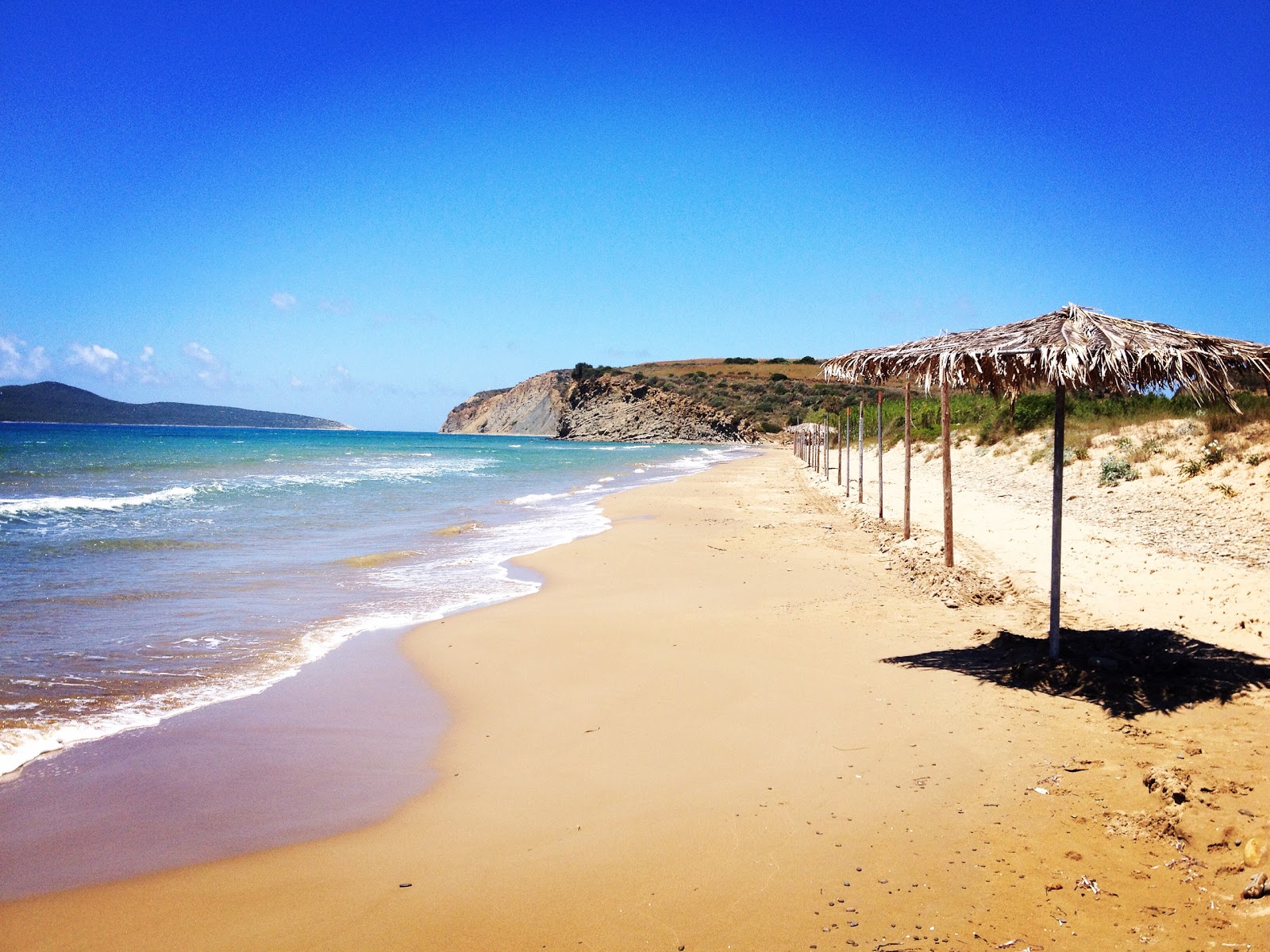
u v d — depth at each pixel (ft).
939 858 12.96
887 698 20.89
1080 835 13.38
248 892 12.76
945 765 16.55
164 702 21.95
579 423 428.56
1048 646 23.65
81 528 55.42
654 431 385.09
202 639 28.27
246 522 60.90
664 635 28.35
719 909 11.85
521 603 34.30
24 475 100.73
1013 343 20.75
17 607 32.30
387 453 213.05
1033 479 72.84
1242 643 23.07
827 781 16.08
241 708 21.65
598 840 14.10
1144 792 14.60
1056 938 10.73
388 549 49.01
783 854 13.33
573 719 20.58
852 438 152.15
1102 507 53.83
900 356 22.80
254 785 16.89
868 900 11.91
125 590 36.04
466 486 100.42
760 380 417.90
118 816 15.42
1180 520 46.21
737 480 115.44
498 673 24.71
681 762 17.46
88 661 25.43
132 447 199.11
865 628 28.43
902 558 41.93
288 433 535.19
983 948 10.61
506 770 17.48
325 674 24.70
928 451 111.14
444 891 12.66
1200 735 16.85
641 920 11.66
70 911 12.28
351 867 13.48
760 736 18.74
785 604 32.73
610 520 64.18
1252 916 10.77
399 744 19.16
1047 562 36.96
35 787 16.69
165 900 12.57
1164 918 10.97
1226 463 55.36
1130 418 80.64
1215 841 12.60
